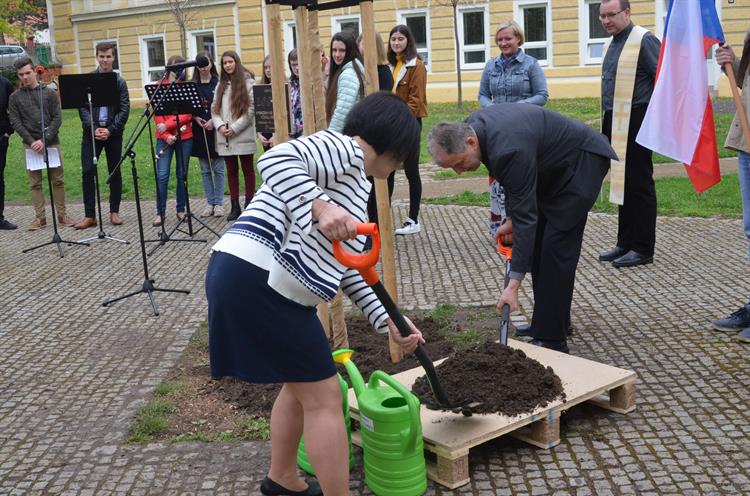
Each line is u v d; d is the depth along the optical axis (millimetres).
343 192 2709
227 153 9289
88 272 7469
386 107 2785
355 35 6035
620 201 6555
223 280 2723
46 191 12398
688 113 5520
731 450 3539
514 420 3469
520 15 21953
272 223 2717
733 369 4441
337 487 2865
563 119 4352
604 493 3246
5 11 30000
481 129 4008
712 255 6996
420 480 3238
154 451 3777
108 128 9328
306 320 2764
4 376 4867
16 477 3590
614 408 3945
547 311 4559
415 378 3904
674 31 5500
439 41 22891
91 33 27922
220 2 25109
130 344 5371
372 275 2809
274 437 3160
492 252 7465
